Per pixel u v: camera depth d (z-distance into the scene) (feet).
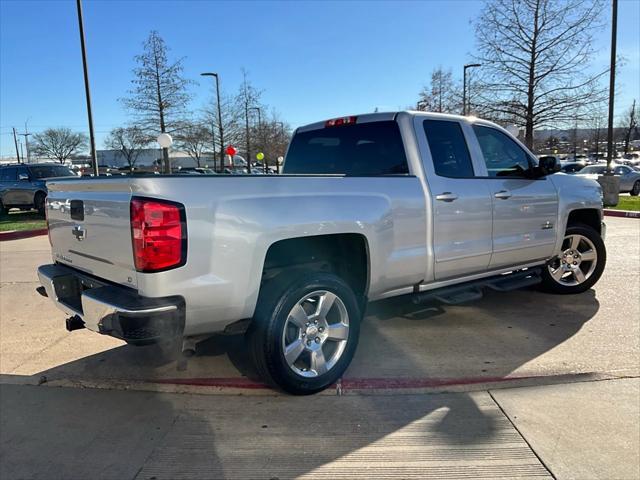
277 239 10.51
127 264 9.64
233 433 9.95
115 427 10.26
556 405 10.79
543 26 54.75
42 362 13.70
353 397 11.34
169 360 13.64
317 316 11.50
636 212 45.62
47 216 13.01
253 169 131.95
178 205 9.31
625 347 13.93
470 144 15.23
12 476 8.73
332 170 15.85
